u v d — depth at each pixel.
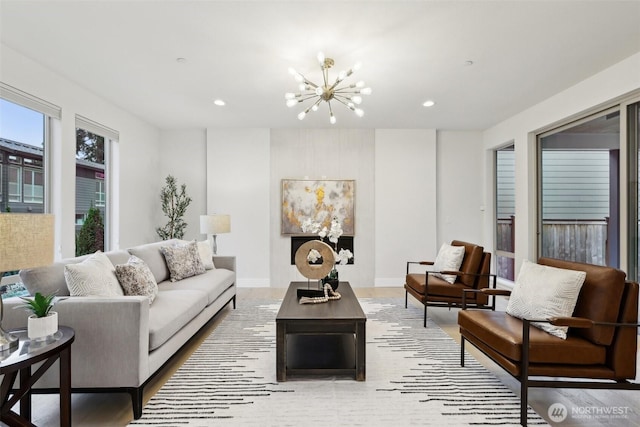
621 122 3.16
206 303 3.00
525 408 1.78
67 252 3.37
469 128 5.45
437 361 2.57
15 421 1.55
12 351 1.43
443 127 5.38
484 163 5.57
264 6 2.20
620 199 3.17
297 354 2.63
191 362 2.54
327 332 2.26
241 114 4.65
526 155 4.43
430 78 3.38
